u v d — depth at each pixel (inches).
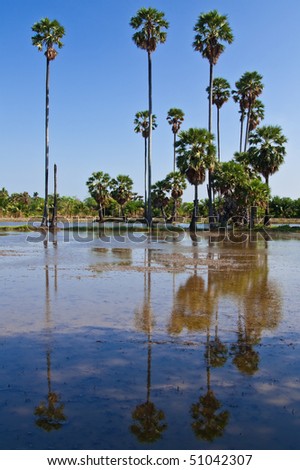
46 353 261.3
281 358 255.4
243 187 1882.4
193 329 318.0
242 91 2188.7
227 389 209.5
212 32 1817.2
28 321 336.8
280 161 1910.7
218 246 1151.0
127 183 3058.6
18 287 494.9
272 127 1927.9
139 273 621.9
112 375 226.2
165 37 1913.1
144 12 1872.5
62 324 328.8
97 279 561.6
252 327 325.1
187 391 206.5
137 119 2748.5
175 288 496.4
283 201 3452.3
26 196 4825.3
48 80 1972.2
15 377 223.1
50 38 1934.1
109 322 335.9
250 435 167.3
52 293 458.3
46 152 2023.9
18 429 170.4
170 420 178.1
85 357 254.2
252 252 977.5
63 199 4045.3
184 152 1801.2
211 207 1966.0
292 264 747.4
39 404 191.8
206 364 243.9
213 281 551.8
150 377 223.8
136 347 273.9
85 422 175.8
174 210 2883.9
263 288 501.7
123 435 166.1
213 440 163.5
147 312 371.9
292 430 171.3
